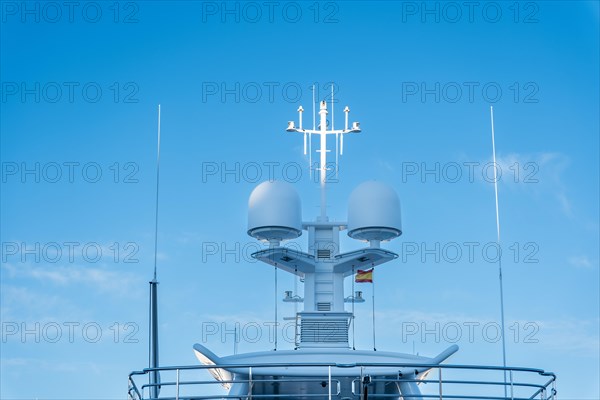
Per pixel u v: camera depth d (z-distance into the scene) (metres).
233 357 17.95
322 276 20.61
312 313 19.78
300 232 20.80
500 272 18.78
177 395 15.10
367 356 17.86
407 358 17.77
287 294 21.47
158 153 20.94
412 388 17.44
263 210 20.48
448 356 17.55
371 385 17.70
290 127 21.56
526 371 15.24
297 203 20.72
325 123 21.78
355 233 20.67
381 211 20.41
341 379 17.55
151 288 19.58
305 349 18.81
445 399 16.48
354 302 20.91
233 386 17.59
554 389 15.40
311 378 17.28
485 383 15.25
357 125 21.66
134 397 15.50
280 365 15.03
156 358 19.22
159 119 21.22
